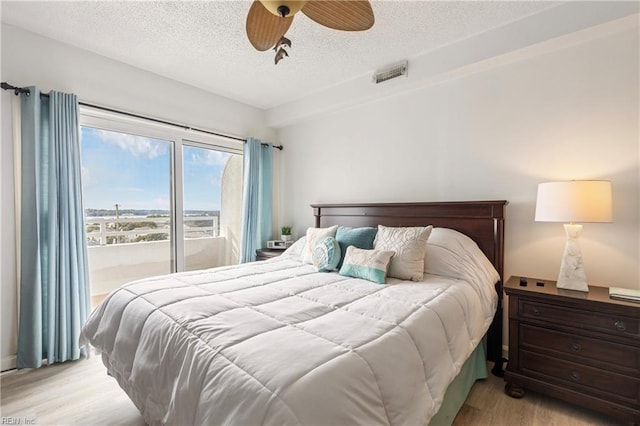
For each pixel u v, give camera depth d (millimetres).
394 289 1776
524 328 1828
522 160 2279
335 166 3484
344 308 1462
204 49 2473
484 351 2076
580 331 1649
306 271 2318
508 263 2338
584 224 2031
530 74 2234
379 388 979
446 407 1453
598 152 1992
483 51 2244
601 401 1580
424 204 2623
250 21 1444
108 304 1717
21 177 2150
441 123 2668
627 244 1899
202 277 2031
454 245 2195
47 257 2182
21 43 2174
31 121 2123
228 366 978
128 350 1406
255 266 2492
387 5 1933
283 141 4070
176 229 3143
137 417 1650
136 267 2891
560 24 1945
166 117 2982
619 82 1925
